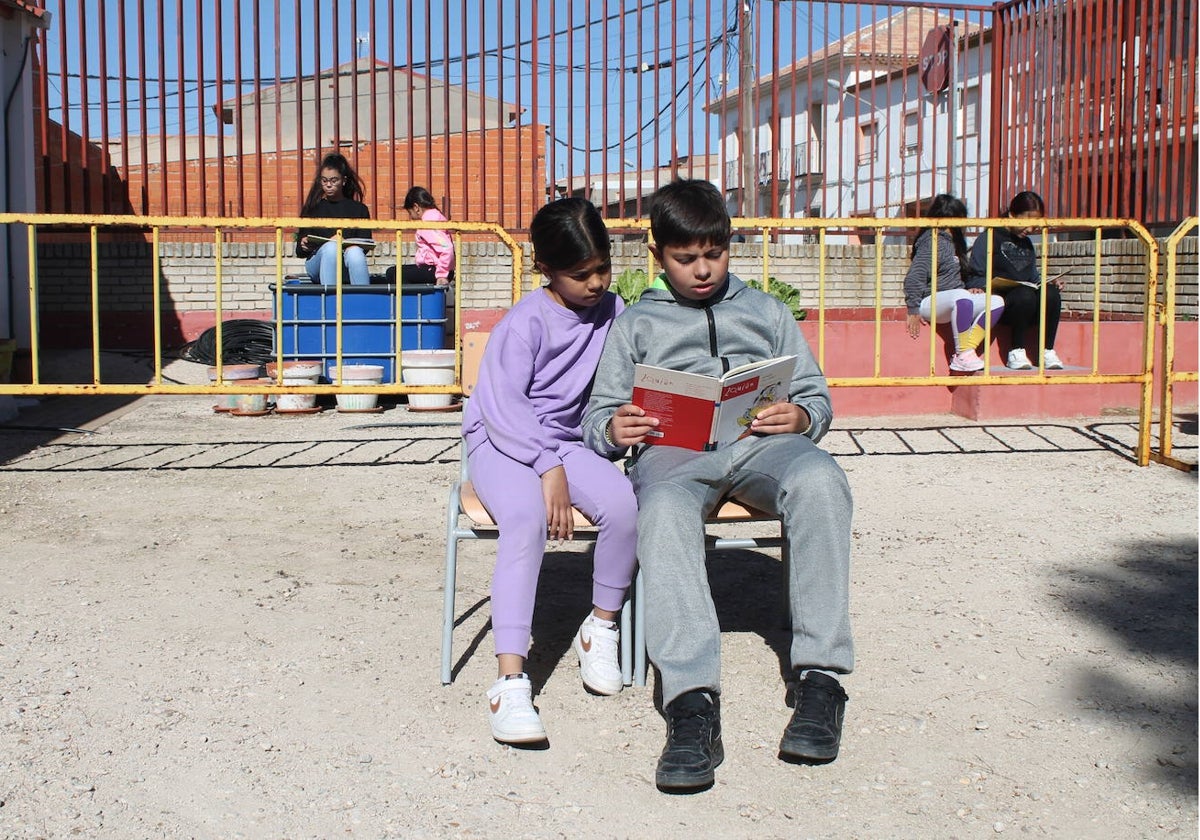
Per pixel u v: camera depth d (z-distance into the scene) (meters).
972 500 5.41
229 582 4.25
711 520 3.23
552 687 3.30
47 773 2.78
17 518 5.16
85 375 9.52
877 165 26.86
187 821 2.57
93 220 5.86
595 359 3.31
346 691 3.27
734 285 3.36
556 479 3.09
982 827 2.53
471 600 4.05
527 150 16.02
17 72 8.77
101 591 4.14
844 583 2.88
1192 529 4.88
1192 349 7.90
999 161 11.65
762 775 2.77
